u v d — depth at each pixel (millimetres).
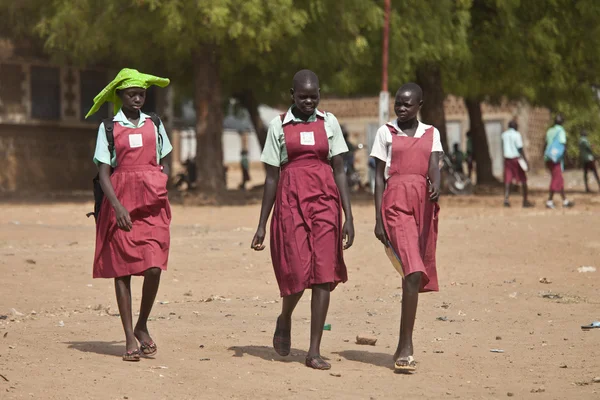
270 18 35938
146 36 37875
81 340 12141
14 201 41812
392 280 18125
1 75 50156
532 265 19875
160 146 11211
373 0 40656
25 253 21266
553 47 43688
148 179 10844
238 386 9719
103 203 10984
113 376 9977
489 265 19875
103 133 10906
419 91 10789
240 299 15992
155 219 10938
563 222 27812
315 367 10617
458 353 11500
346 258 21000
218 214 34688
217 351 11523
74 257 20781
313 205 10727
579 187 58438
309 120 10867
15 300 15617
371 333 12969
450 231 25703
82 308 15078
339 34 39062
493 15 44656
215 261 20250
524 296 16141
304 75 10773
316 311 10711
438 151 10742
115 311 14820
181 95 58969
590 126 69250
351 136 83188
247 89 53312
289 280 10656
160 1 35188
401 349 10531
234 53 40188
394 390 9656
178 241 23891
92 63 52031
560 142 36062
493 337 12531
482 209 36094
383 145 10750
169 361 10867
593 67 47000
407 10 40500
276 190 10992
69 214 33875
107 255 10906
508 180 36875
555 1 43625
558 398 9266
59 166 52906
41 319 13906
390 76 40594
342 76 41344
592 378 10086
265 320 13906
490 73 45969
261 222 10953
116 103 11383
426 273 10609
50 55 51156
